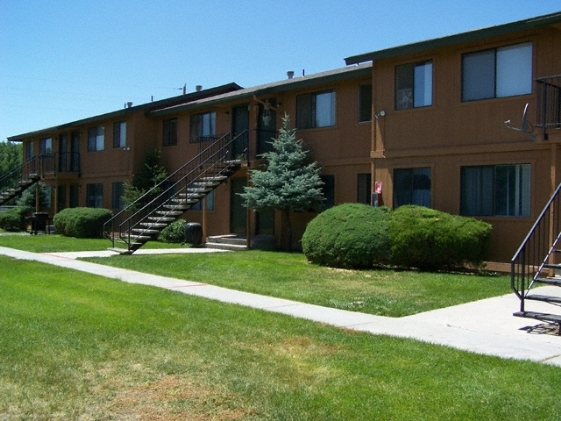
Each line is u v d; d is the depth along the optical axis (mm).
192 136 26031
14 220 33531
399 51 16344
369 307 10156
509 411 5199
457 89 15609
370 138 18766
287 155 19469
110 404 5375
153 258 17219
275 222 21656
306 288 12219
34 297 10703
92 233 26594
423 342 7676
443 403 5395
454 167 15680
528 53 14367
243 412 5188
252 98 22062
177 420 5020
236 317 9164
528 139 14258
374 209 15586
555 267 9281
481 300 10883
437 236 14273
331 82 19609
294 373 6281
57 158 34281
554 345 7633
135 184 26938
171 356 6906
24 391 5672
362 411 5191
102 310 9547
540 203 14117
